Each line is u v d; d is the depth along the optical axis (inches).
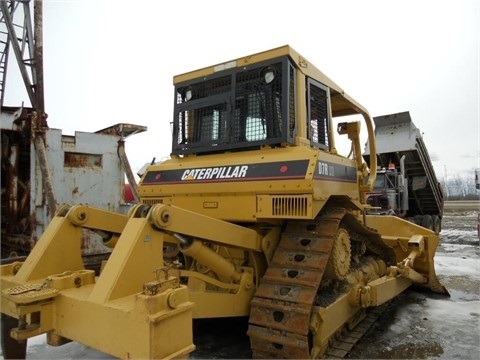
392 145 486.6
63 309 94.0
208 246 139.3
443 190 561.6
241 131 154.3
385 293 170.1
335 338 149.3
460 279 277.4
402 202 481.7
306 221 147.8
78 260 124.0
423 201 543.2
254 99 152.5
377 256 212.1
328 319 131.2
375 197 472.1
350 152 204.8
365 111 225.5
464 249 421.1
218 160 153.7
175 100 177.3
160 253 101.2
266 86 149.4
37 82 234.7
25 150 225.3
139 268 94.6
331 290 153.9
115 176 247.0
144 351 76.0
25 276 110.4
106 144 243.3
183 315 82.8
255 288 142.1
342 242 149.6
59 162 219.6
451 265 327.9
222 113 161.6
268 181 133.4
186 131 173.3
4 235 225.0
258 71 152.6
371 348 154.6
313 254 133.3
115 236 140.7
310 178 125.7
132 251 93.7
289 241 141.7
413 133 475.5
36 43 235.0
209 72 166.2
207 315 122.6
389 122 495.5
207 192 147.3
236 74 157.8
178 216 106.4
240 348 148.1
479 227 469.1
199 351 145.6
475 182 503.5
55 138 218.2
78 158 229.8
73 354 139.2
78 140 228.8
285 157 136.6
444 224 700.0
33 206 205.6
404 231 234.8
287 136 141.5
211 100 163.0
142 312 77.3
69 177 223.9
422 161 491.8
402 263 193.6
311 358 123.0
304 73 154.8
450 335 169.0
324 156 141.2
